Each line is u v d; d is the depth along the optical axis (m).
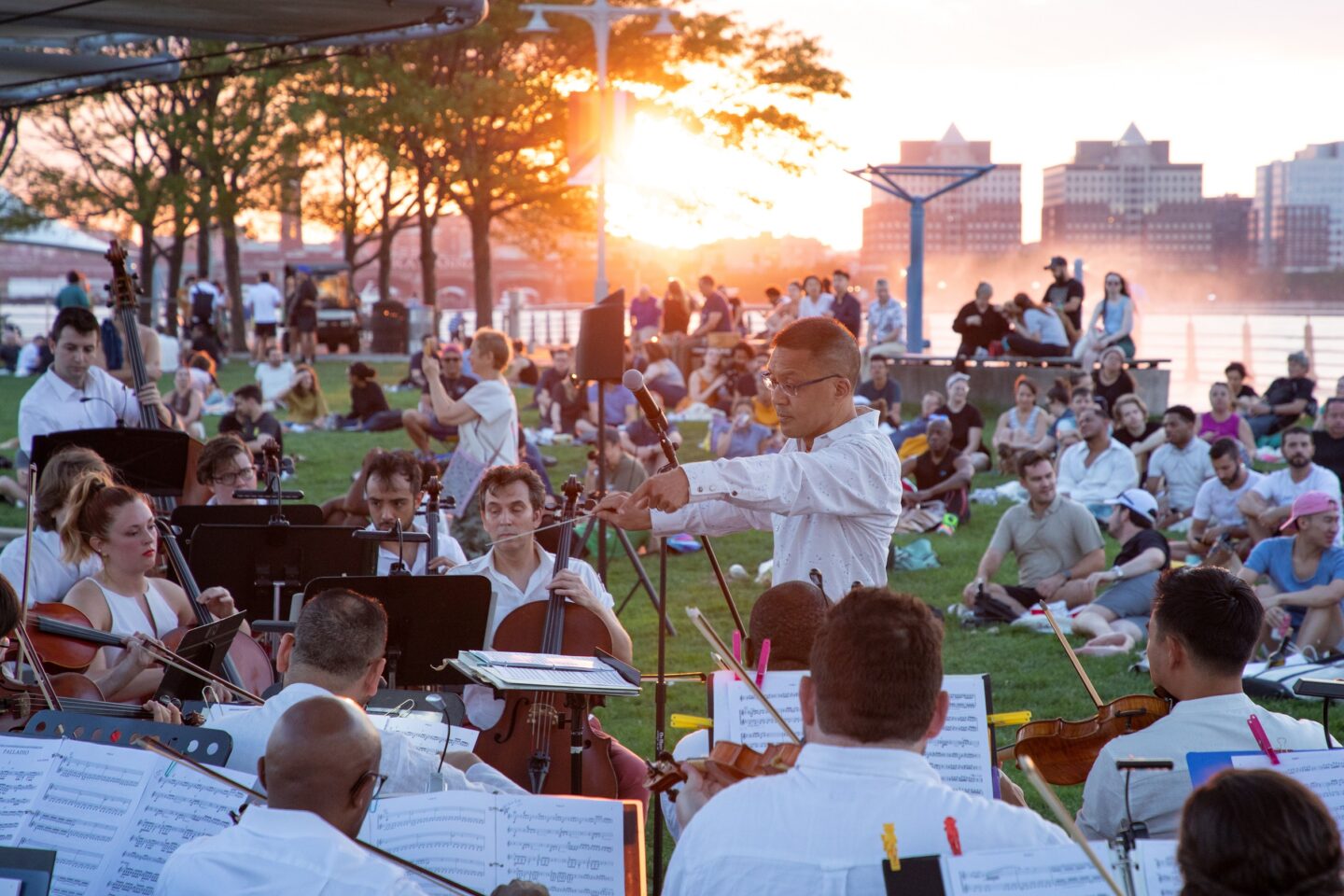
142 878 2.93
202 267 36.50
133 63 9.26
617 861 2.95
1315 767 2.95
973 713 3.20
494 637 5.06
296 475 13.83
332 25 8.05
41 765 3.00
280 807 2.61
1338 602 7.05
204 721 3.58
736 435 13.17
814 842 2.47
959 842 2.46
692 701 6.80
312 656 3.37
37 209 31.78
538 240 37.78
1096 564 8.34
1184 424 10.80
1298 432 8.80
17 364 27.97
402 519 5.90
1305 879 2.03
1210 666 3.37
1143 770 3.23
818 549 3.88
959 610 8.51
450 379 14.05
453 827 2.96
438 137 30.27
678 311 21.75
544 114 29.91
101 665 4.82
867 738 2.53
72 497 5.18
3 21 7.60
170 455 6.82
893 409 15.16
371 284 85.25
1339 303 103.25
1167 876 2.54
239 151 30.34
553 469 14.23
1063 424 13.38
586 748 4.66
